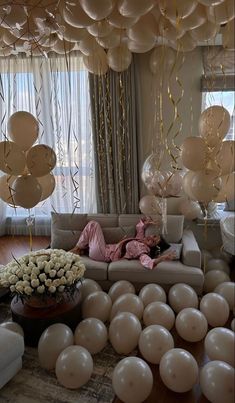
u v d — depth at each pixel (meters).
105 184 3.72
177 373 1.70
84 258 3.12
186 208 3.28
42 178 2.07
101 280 2.92
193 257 2.84
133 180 3.68
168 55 2.58
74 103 3.67
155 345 1.93
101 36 1.95
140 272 2.82
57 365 1.83
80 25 1.57
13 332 1.93
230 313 2.56
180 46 2.12
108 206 3.79
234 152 1.72
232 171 1.77
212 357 1.85
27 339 2.20
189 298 2.45
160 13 1.82
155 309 2.26
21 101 3.70
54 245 3.35
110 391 1.83
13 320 2.28
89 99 3.62
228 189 1.85
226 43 1.84
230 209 3.69
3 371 1.77
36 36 1.73
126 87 3.47
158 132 3.44
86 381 1.82
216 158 1.74
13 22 1.51
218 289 2.64
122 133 3.54
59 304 2.27
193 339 2.15
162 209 2.58
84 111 3.75
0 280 2.18
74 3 1.42
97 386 1.87
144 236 3.22
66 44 2.13
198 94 3.49
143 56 3.52
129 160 3.62
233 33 1.83
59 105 3.48
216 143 1.73
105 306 2.37
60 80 3.60
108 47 2.21
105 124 3.53
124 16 1.55
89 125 3.73
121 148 3.55
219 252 3.45
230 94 3.33
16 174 1.82
